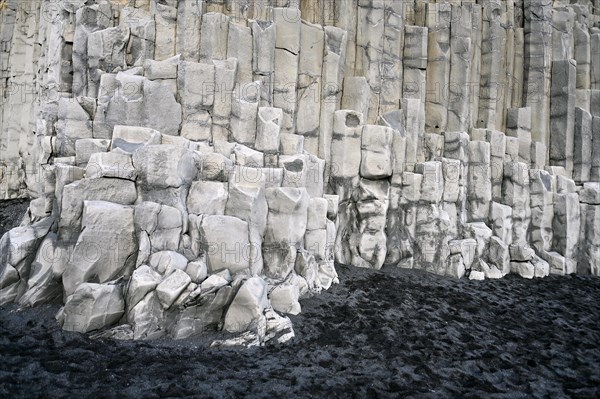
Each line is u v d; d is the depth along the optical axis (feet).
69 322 20.16
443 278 33.58
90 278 21.53
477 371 20.53
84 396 15.46
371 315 25.38
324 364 19.56
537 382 19.84
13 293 22.08
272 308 23.71
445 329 24.70
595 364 22.11
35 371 16.63
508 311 28.58
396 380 18.67
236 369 18.38
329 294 27.68
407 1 41.75
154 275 21.06
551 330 26.27
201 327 21.20
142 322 20.30
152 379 17.03
